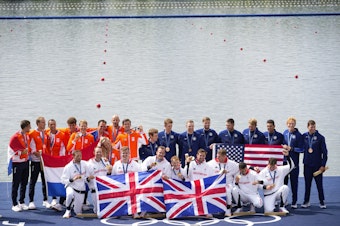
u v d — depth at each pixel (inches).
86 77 1401.3
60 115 1104.2
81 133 694.5
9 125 1043.3
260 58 1578.5
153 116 1091.3
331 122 1049.5
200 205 634.8
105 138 658.8
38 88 1300.4
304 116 1083.9
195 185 641.0
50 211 661.3
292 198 671.8
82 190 642.2
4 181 789.2
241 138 705.0
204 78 1385.3
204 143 707.4
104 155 656.4
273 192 651.5
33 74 1428.4
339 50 1651.1
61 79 1381.6
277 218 633.0
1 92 1268.5
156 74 1428.4
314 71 1429.6
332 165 850.1
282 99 1202.0
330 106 1147.9
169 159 709.9
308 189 673.0
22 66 1510.8
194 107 1150.3
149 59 1582.2
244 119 1067.9
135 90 1282.0
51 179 666.8
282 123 1041.5
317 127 1023.0
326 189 738.8
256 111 1118.4
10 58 1599.4
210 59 1577.3
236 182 648.4
